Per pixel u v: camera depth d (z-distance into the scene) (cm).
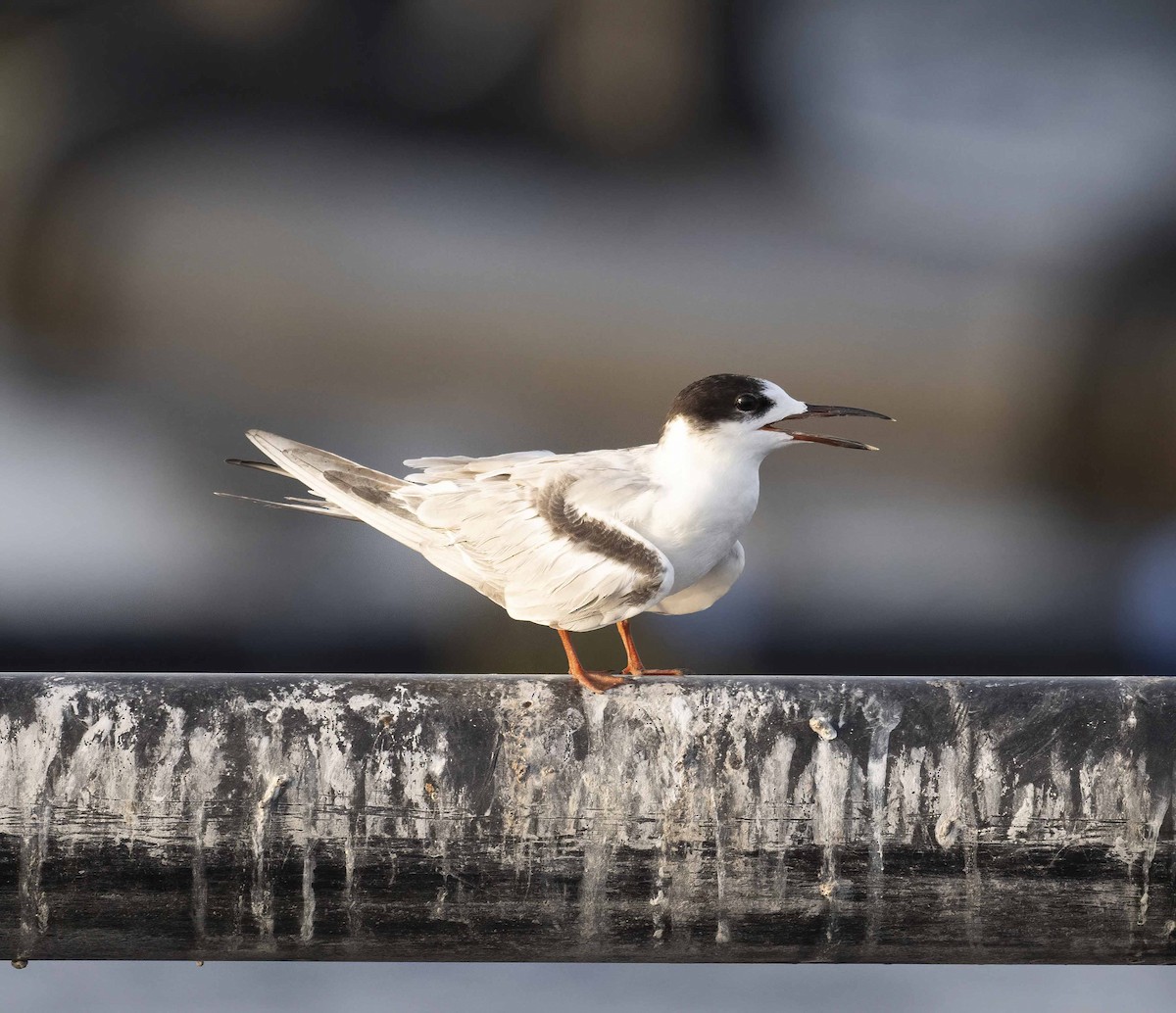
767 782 399
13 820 392
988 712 398
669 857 400
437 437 1534
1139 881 398
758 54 1616
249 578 1520
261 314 1582
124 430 1571
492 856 400
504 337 1562
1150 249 1589
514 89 1611
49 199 1592
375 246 1592
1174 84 1620
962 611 1531
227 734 395
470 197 1606
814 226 1609
